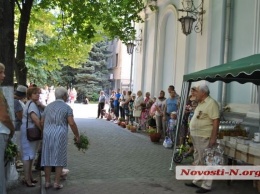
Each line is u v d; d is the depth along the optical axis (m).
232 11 11.15
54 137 6.23
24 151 6.45
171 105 12.88
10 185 6.30
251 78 7.81
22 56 10.55
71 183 6.89
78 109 32.66
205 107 6.80
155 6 16.80
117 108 20.88
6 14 6.39
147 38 18.66
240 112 10.12
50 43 15.73
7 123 4.70
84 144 6.69
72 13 14.34
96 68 47.06
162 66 16.98
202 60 12.28
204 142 6.83
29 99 6.57
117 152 10.52
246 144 6.55
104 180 7.23
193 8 13.00
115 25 14.66
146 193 6.45
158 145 12.09
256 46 9.88
